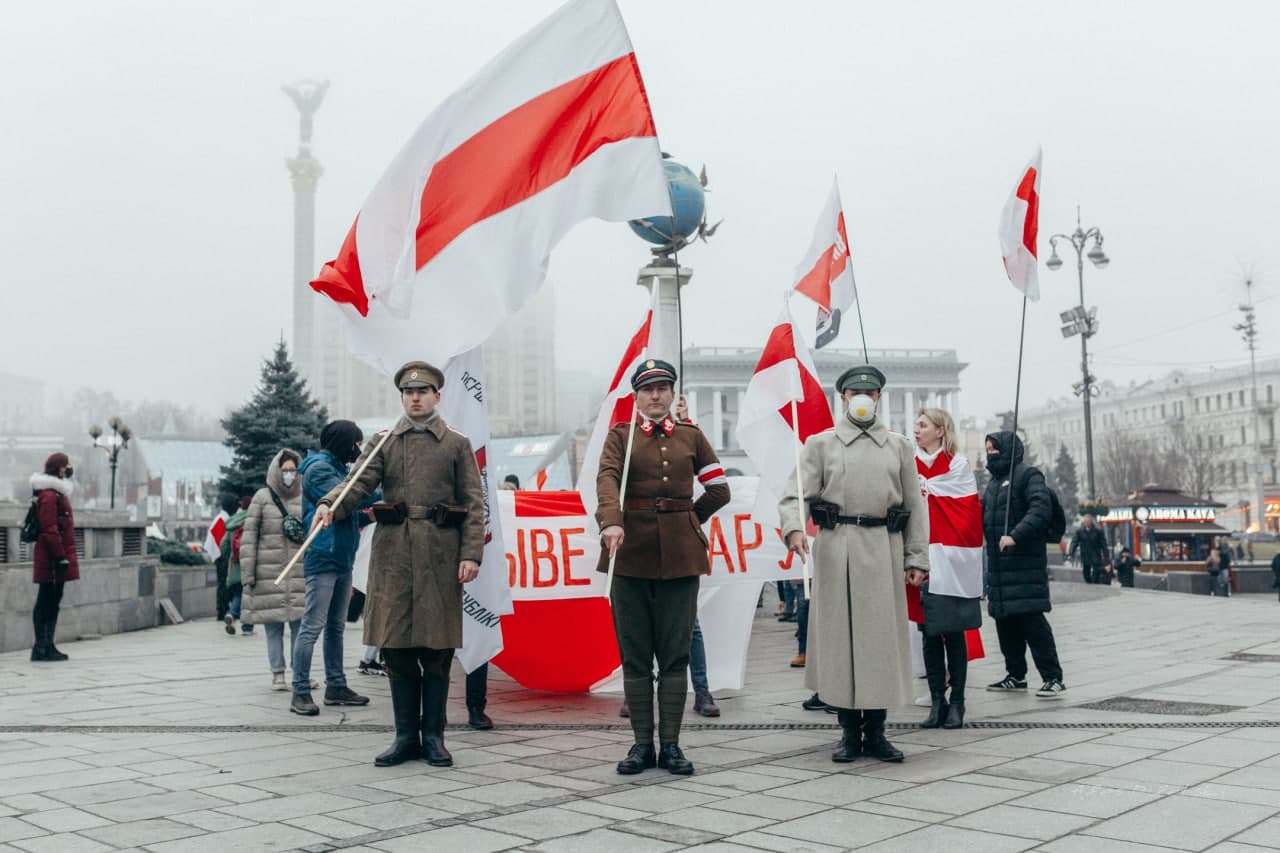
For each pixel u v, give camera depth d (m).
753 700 7.72
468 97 6.48
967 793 4.77
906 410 83.38
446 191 6.47
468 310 6.42
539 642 7.79
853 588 5.56
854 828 4.22
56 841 4.09
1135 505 38.56
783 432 7.52
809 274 9.08
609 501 5.37
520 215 6.48
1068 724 6.56
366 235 6.39
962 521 6.58
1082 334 32.78
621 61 6.54
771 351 7.59
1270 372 105.69
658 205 6.43
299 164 97.81
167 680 8.83
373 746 6.00
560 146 6.53
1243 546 57.69
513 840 4.09
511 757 5.70
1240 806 4.46
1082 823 4.24
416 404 5.67
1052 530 7.65
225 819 4.41
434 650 5.57
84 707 7.38
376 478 5.66
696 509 5.70
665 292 13.75
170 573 16.36
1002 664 9.80
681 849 3.96
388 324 6.43
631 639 5.43
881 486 5.72
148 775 5.23
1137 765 5.29
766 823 4.32
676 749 5.34
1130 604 18.75
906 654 5.68
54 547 10.16
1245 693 7.82
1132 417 124.44
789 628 13.15
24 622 11.56
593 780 5.13
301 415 28.98
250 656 10.80
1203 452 88.25
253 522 8.15
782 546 7.99
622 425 5.67
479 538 5.66
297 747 5.96
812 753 5.76
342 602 7.51
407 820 4.39
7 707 7.38
